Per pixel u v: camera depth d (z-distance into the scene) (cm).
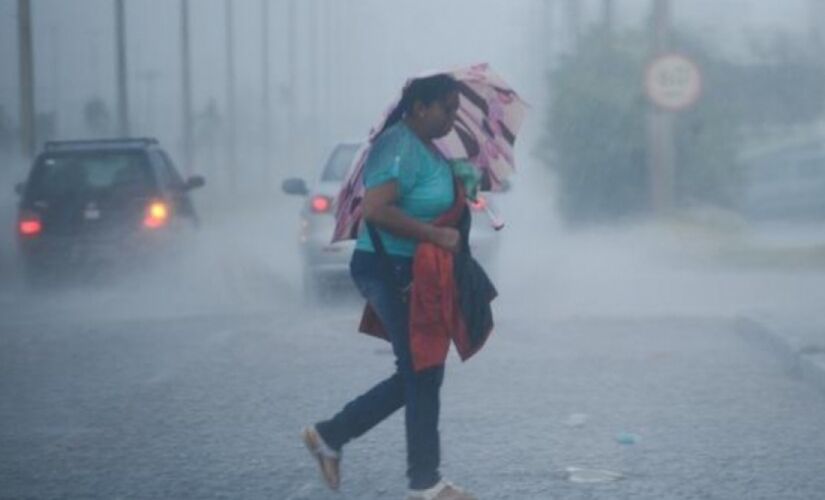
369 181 1302
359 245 1351
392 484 1502
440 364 1305
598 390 2019
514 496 1438
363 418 1360
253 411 1920
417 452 1327
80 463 1628
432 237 1295
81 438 1766
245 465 1605
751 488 1459
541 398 1964
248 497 1462
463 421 1811
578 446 1662
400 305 1316
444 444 1680
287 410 1923
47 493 1491
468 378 2131
